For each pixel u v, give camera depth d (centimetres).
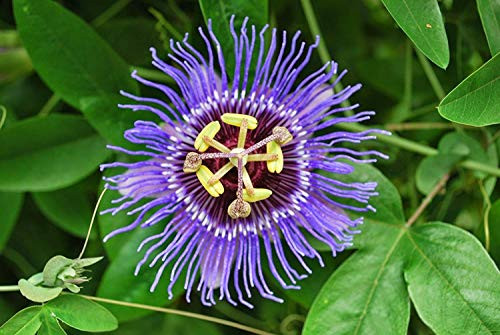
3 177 37
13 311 41
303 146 34
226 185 36
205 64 34
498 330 34
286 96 35
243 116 34
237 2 34
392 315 35
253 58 35
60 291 33
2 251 41
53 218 39
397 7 33
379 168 40
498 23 33
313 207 35
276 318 41
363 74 41
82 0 40
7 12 40
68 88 36
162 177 34
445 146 38
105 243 36
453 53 40
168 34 39
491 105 32
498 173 37
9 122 38
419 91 41
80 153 37
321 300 35
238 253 34
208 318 36
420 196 40
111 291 36
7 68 39
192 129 35
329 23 41
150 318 40
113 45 39
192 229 34
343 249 35
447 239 35
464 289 34
